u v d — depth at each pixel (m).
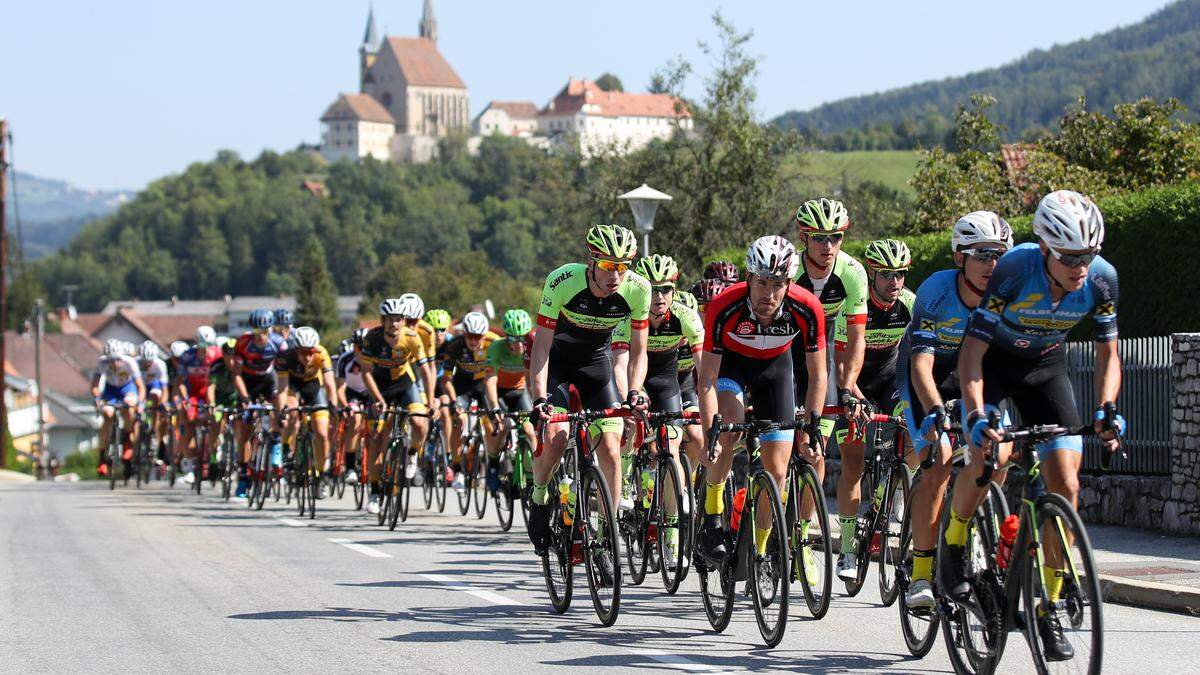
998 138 55.34
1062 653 11.91
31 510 37.06
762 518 15.71
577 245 69.94
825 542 16.31
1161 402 26.20
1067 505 11.87
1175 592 18.02
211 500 39.88
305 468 33.22
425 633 16.72
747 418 16.47
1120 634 16.25
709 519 16.73
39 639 16.45
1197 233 27.89
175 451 46.47
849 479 19.06
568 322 18.88
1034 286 12.85
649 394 22.06
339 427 37.09
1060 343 13.58
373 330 30.11
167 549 26.06
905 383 15.05
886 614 17.84
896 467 17.92
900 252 19.66
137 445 47.00
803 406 18.67
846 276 18.45
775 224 63.53
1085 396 28.39
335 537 28.20
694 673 14.18
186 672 14.52
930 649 15.41
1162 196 28.84
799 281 18.59
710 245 63.34
